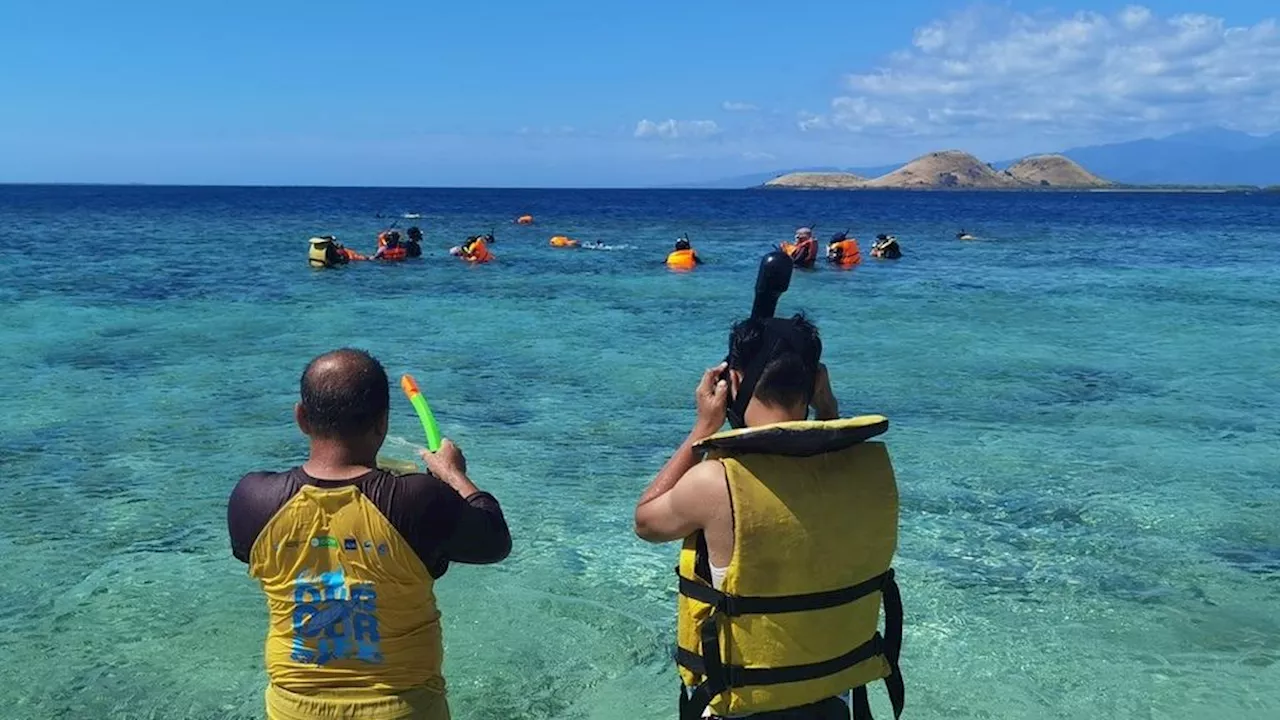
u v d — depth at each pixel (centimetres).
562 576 588
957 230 4772
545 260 2692
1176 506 716
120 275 2155
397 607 246
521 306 1747
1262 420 971
